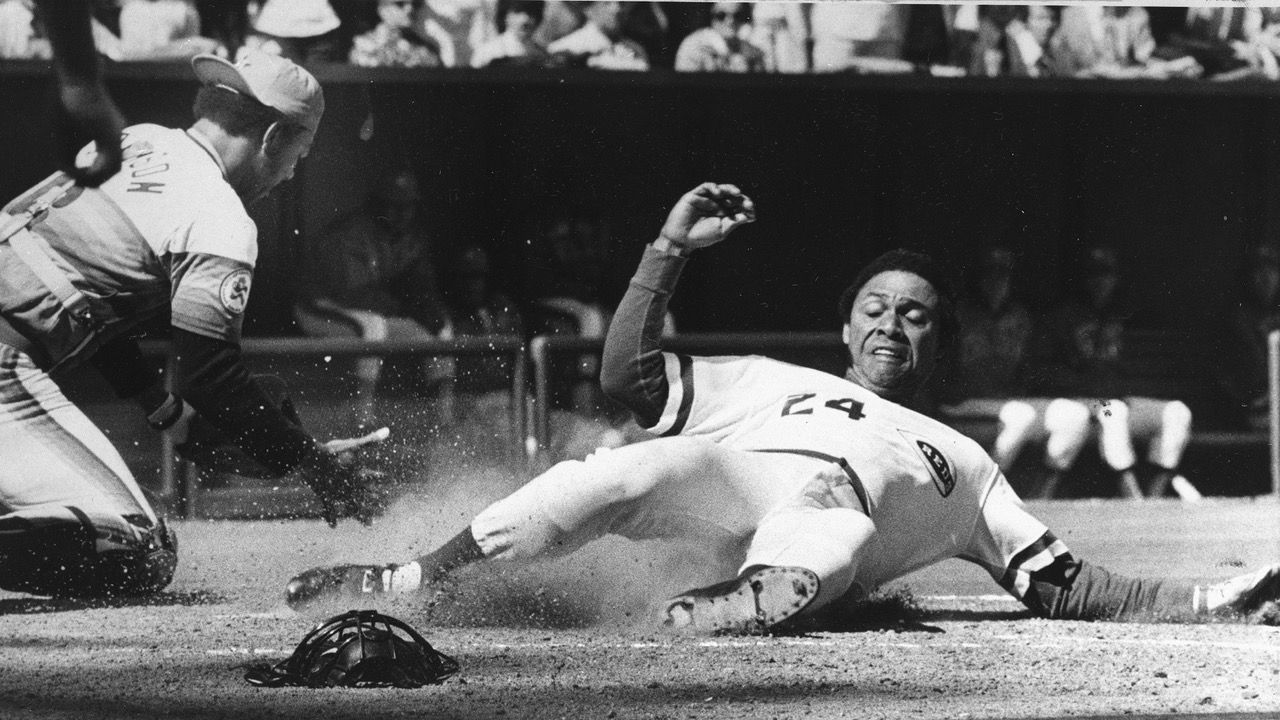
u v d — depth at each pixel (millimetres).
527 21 31484
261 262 34156
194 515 25547
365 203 31922
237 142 14297
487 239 35750
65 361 14219
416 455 26266
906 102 37938
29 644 11602
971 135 38250
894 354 13234
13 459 13961
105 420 26359
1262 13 34219
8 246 13844
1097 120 38625
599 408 27328
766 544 12031
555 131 36156
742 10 32500
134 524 14383
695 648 11375
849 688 9883
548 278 32000
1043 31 33406
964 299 31703
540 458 26891
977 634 12375
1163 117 38656
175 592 15023
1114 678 10367
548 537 12070
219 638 11891
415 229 30484
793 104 37375
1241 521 25328
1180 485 31328
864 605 13477
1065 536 22531
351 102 34562
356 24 30641
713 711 9109
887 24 32812
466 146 35688
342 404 26297
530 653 11102
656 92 36719
